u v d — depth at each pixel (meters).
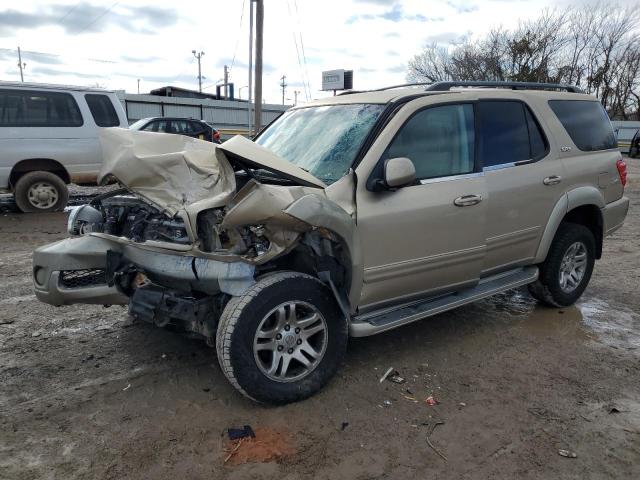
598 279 6.22
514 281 4.53
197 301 3.28
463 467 2.81
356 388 3.57
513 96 4.54
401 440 3.02
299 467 2.77
